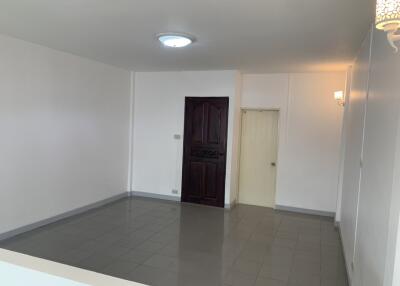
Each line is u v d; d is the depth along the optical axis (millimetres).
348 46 3678
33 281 1358
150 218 5125
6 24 3297
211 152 5922
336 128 5504
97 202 5586
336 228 4949
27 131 4145
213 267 3484
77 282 1258
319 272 3473
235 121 5797
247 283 3176
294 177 5801
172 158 6234
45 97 4383
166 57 4730
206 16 2840
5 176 3889
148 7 2672
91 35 3643
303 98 5676
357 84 3840
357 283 2727
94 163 5449
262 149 6152
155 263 3514
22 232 4164
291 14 2727
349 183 3881
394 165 1601
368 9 2537
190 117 6016
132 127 6453
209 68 5535
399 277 1470
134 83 6410
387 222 1736
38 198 4379
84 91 5094
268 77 5891
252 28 3143
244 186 6320
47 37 3807
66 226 4555
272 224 5055
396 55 1770
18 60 3959
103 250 3793
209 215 5418
